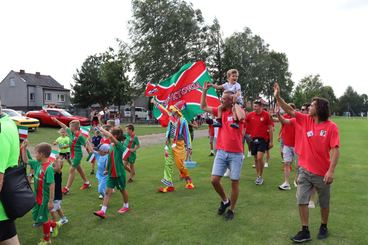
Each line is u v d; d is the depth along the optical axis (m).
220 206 6.21
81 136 7.99
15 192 3.31
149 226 5.67
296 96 86.88
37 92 60.66
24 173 3.51
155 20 43.47
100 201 7.23
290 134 7.83
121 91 53.28
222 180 8.92
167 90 9.73
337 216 5.96
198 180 9.04
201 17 46.06
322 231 5.08
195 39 45.84
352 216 5.96
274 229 5.44
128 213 6.35
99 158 7.55
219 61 49.81
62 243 5.07
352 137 21.77
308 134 4.87
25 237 5.36
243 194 7.51
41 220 5.00
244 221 5.80
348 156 13.12
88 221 5.96
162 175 9.80
